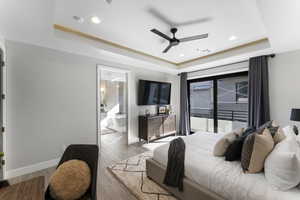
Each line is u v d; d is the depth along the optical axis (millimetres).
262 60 3043
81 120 2990
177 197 1698
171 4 1737
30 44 2406
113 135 4711
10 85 2223
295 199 981
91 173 1306
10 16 1633
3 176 2113
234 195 1196
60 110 2721
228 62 3613
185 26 2244
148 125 3846
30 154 2402
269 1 1407
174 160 1739
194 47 3105
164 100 4590
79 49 2684
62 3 1679
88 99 3092
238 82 3830
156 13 1913
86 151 1422
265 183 1164
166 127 4355
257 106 3088
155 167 1997
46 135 2562
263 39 2699
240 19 2055
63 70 2756
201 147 2033
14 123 2256
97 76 3221
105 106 5117
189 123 4906
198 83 4734
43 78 2531
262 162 1290
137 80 4059
